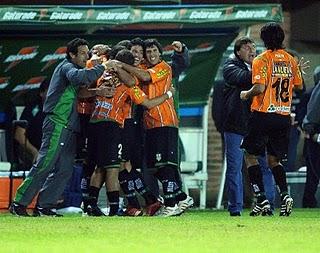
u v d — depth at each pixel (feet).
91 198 115.65
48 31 143.33
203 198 153.38
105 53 117.29
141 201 130.62
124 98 113.50
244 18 136.98
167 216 112.98
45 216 112.16
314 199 150.71
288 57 108.99
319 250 65.16
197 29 145.59
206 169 156.66
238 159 115.96
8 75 144.56
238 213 116.57
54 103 112.37
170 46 146.00
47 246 66.90
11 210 113.91
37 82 144.87
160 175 114.01
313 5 179.22
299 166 159.74
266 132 109.19
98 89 112.16
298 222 97.76
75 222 95.86
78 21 135.54
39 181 112.98
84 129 115.14
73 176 129.29
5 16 135.23
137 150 118.01
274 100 108.37
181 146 153.28
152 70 111.75
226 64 114.73
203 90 150.30
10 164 135.54
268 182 124.98
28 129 136.98
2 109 144.87
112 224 92.02
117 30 144.25
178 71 119.65
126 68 111.45
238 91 115.14
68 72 110.63
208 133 166.40
